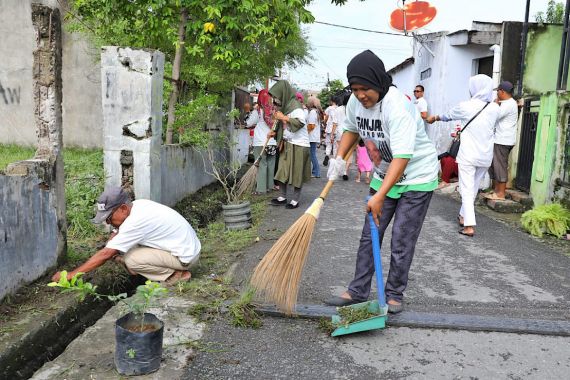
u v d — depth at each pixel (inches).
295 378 111.8
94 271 166.4
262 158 336.5
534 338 132.8
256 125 336.8
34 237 147.4
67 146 384.5
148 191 207.0
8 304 134.5
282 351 123.4
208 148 286.4
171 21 262.7
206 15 260.1
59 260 161.9
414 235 140.7
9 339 117.7
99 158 296.0
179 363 116.0
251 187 284.5
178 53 269.9
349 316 132.7
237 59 267.4
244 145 470.6
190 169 290.4
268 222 260.8
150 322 115.8
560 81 304.5
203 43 251.8
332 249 212.8
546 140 289.0
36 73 153.6
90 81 376.2
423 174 137.1
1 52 368.8
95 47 336.5
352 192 362.9
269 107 325.7
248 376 112.0
